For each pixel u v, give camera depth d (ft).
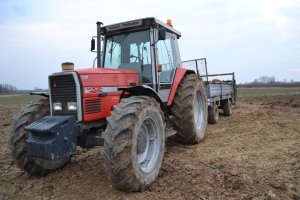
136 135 12.39
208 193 12.31
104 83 15.05
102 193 12.84
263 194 11.96
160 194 12.49
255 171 14.58
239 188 12.63
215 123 30.66
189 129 19.45
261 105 54.49
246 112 41.14
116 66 18.74
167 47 20.02
